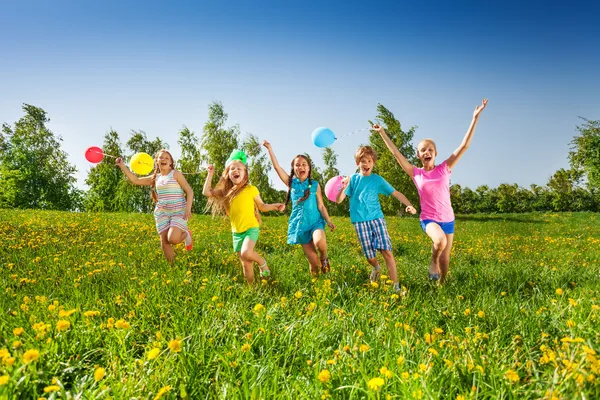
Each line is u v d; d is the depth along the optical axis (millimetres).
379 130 5766
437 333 2982
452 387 2127
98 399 1993
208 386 2283
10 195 37969
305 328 3072
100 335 2750
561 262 7301
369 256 5422
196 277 4898
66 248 6707
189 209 5867
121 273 4926
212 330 2926
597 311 3176
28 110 50281
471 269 6605
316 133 5730
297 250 7945
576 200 46781
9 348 2457
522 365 2350
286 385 2195
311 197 5621
